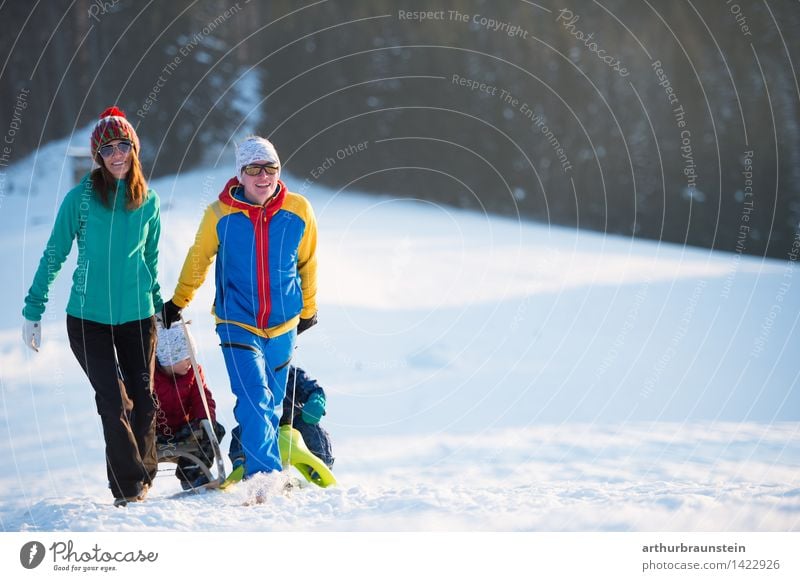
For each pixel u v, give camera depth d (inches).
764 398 1064.8
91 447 821.2
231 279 574.2
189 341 602.2
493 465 753.0
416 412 1016.9
